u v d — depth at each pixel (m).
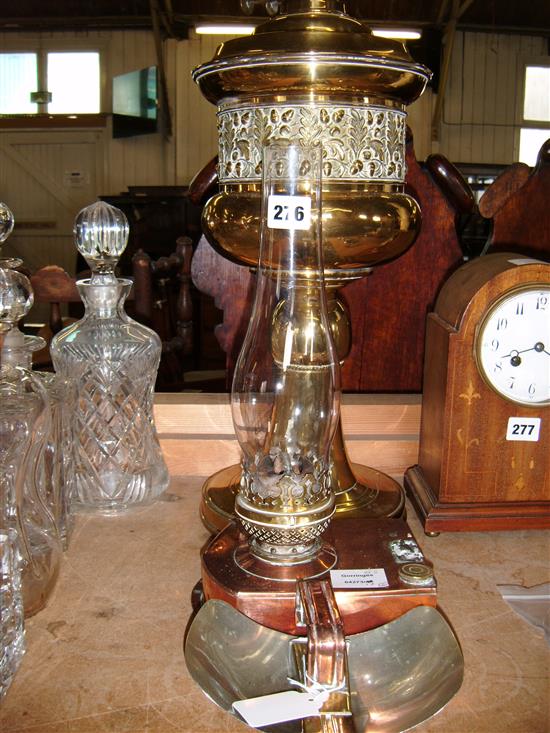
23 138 6.36
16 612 0.55
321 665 0.51
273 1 0.70
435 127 6.33
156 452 0.83
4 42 6.38
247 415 0.64
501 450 0.74
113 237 0.78
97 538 0.75
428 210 1.30
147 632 0.61
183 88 6.23
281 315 0.64
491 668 0.57
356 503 0.74
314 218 0.61
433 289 1.33
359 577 0.58
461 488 0.75
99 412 0.81
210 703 0.53
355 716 0.52
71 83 6.41
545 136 6.52
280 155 0.59
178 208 4.61
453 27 5.79
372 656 0.56
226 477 0.81
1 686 0.52
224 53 0.64
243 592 0.56
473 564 0.71
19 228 6.52
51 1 6.02
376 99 0.63
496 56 6.29
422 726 0.51
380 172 0.65
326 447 0.62
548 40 6.31
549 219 1.29
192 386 1.98
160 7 5.86
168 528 0.77
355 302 1.33
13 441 0.63
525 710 0.53
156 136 6.33
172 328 2.18
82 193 6.45
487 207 1.27
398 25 5.81
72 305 2.84
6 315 0.65
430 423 0.79
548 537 0.77
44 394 0.67
